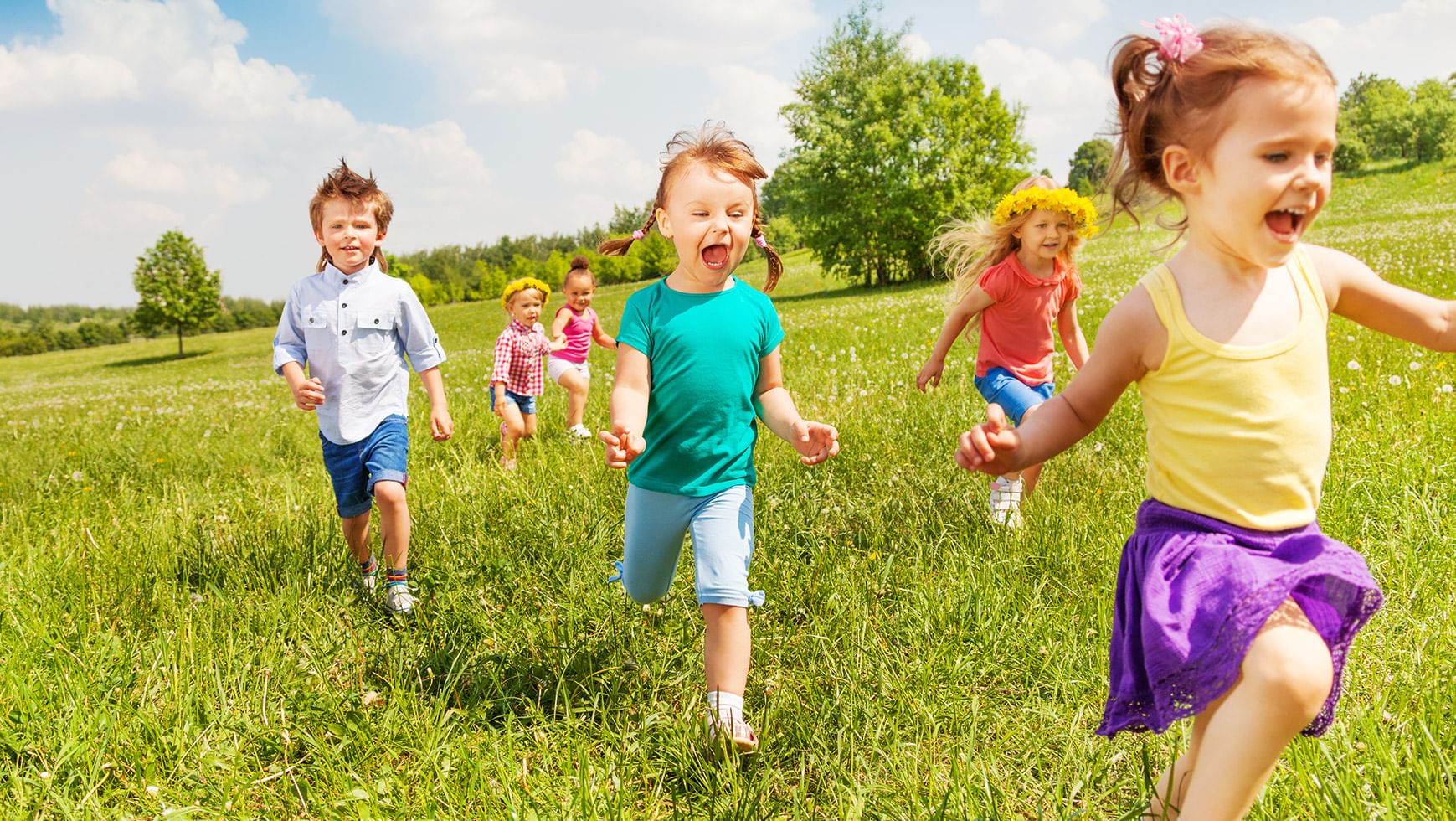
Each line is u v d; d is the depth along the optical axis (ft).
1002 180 143.23
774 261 10.73
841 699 9.50
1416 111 290.97
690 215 9.61
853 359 29.60
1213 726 5.74
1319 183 5.71
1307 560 5.90
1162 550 6.33
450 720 9.65
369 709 9.80
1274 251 5.88
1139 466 16.05
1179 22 6.20
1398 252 54.49
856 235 145.59
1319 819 6.86
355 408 13.71
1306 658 5.50
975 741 8.96
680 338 9.68
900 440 18.72
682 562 13.23
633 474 10.18
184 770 8.95
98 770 8.79
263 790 8.80
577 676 10.58
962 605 11.13
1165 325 6.31
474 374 47.78
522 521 15.05
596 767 8.68
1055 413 6.78
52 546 15.85
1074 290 15.70
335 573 13.89
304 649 11.32
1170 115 6.18
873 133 139.33
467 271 400.47
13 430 41.04
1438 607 10.07
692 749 8.80
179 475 24.08
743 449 10.00
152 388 81.87
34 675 10.33
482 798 8.28
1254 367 6.11
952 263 16.52
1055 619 10.79
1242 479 6.16
